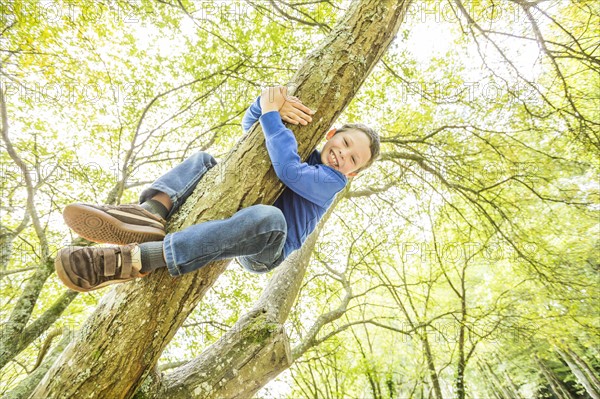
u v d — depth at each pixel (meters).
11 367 5.69
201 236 1.20
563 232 6.62
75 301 5.58
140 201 1.42
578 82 5.63
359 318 8.83
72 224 1.15
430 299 8.38
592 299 5.93
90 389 1.17
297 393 7.41
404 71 5.51
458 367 7.62
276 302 2.81
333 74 1.48
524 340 7.02
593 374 10.75
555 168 5.90
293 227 1.68
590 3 4.60
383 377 8.57
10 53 4.05
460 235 6.83
